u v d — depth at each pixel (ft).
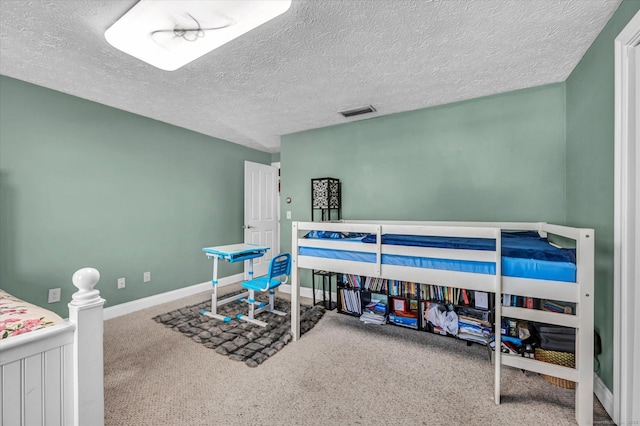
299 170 12.16
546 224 7.25
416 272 6.25
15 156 7.34
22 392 2.82
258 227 14.98
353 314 9.52
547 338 5.65
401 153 9.81
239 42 5.65
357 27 5.22
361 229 6.92
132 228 9.87
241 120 10.61
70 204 8.36
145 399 5.24
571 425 4.62
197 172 12.20
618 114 4.66
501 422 4.69
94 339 3.26
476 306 7.49
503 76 7.20
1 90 7.11
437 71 6.93
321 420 4.74
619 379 4.58
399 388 5.60
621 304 4.57
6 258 7.23
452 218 8.96
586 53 6.07
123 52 6.02
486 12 4.84
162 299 10.73
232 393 5.42
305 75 7.08
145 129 10.25
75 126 8.43
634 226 4.43
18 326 3.63
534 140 7.84
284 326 8.53
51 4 4.54
